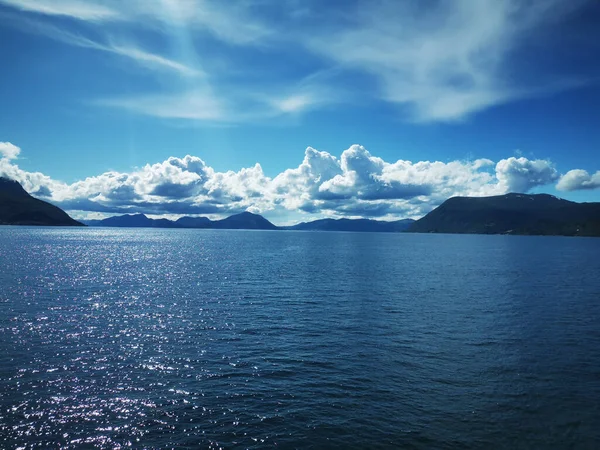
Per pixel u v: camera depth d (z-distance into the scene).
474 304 45.72
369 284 61.12
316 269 82.56
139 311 40.28
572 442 17.02
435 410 19.66
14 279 59.50
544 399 20.95
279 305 44.25
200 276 69.06
